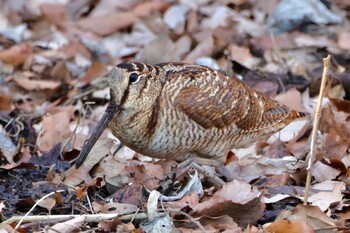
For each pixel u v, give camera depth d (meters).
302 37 16.16
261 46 15.75
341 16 17.56
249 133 10.70
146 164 10.62
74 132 11.52
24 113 13.61
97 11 18.69
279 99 13.08
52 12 18.17
